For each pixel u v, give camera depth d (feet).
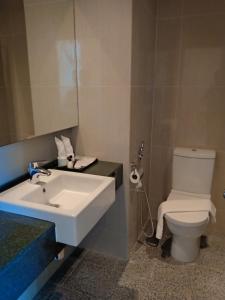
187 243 6.28
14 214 3.69
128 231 6.43
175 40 6.84
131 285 5.74
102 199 4.28
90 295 5.50
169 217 6.07
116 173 5.61
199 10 6.44
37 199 4.41
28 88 4.88
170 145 7.63
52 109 5.50
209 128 7.09
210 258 6.60
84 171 5.44
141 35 5.77
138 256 6.71
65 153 5.74
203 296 5.41
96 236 6.79
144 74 6.35
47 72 5.28
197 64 6.79
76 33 5.60
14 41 4.44
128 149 5.87
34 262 3.10
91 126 6.11
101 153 6.18
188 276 5.98
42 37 5.00
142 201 7.58
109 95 5.70
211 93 6.84
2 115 4.35
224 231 7.64
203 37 6.57
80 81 5.90
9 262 2.67
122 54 5.31
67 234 3.45
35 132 5.18
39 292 5.58
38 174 4.68
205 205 6.40
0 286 2.55
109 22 5.25
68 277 6.01
